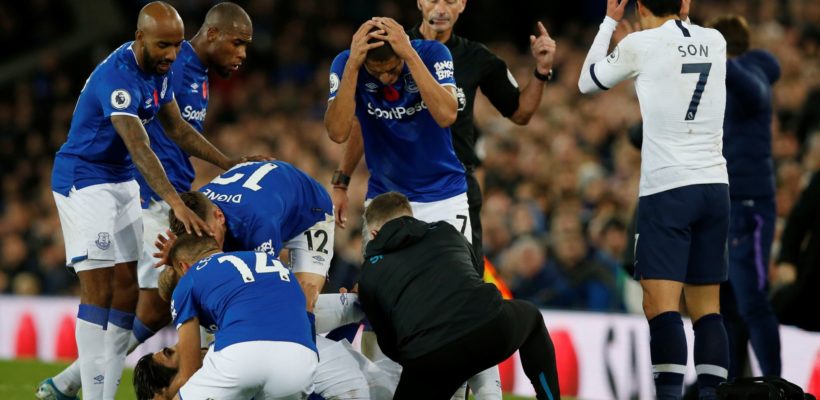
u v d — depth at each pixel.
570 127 45.69
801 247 25.33
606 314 32.12
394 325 19.05
